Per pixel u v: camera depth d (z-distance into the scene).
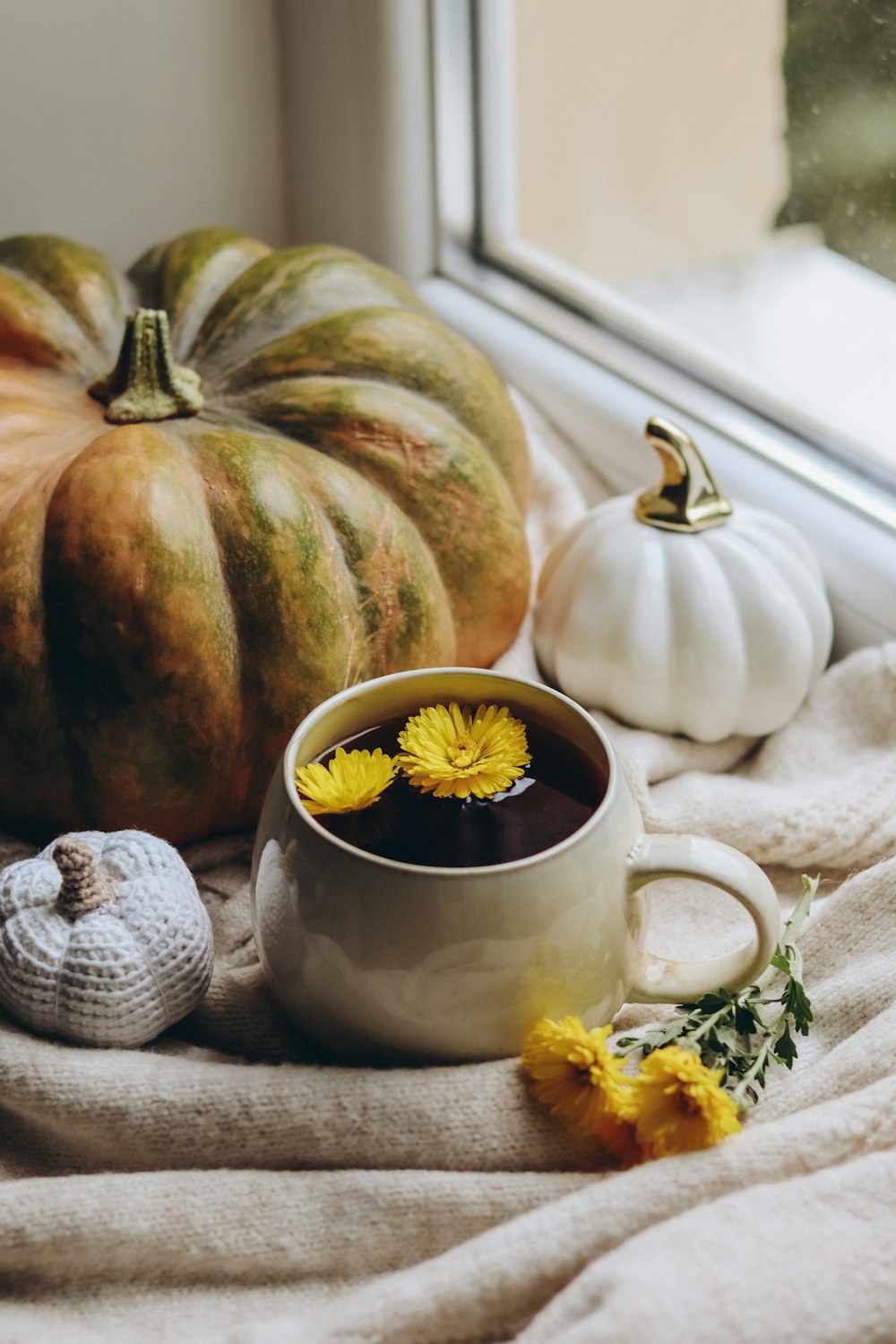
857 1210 0.45
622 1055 0.50
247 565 0.56
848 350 0.69
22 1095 0.49
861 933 0.54
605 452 0.75
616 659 0.62
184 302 0.66
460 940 0.46
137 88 0.74
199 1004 0.53
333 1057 0.50
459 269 0.82
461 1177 0.47
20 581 0.56
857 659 0.64
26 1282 0.47
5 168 0.73
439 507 0.61
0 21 0.70
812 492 0.68
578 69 0.76
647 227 0.76
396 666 0.59
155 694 0.55
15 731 0.56
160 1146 0.49
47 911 0.51
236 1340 0.44
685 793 0.60
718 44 0.70
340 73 0.75
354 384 0.61
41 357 0.62
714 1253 0.44
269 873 0.48
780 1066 0.51
